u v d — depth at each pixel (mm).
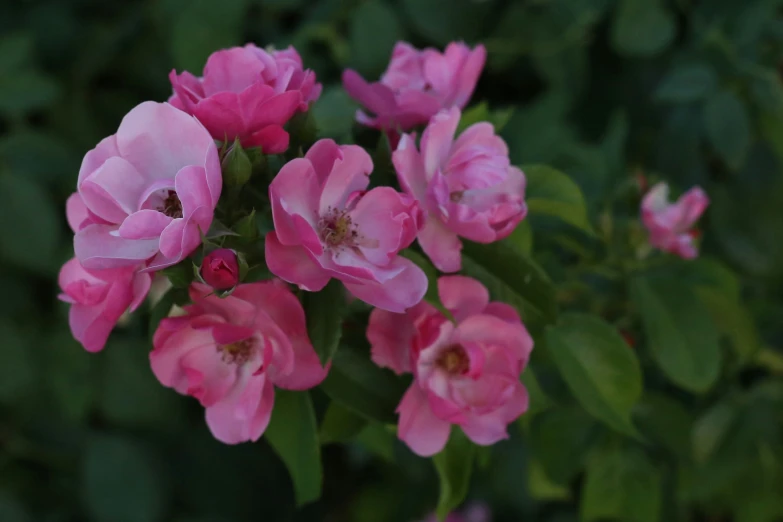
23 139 1132
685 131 1166
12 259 1127
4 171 1124
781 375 1158
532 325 958
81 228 869
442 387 904
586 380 962
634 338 1095
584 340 963
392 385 910
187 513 1324
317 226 877
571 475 1090
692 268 1055
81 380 1157
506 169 898
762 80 1122
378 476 1471
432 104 914
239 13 1115
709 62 1131
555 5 1153
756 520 1184
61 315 1162
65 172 1145
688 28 1168
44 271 1137
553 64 1168
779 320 1165
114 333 1160
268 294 871
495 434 905
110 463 1194
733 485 1191
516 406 909
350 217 879
